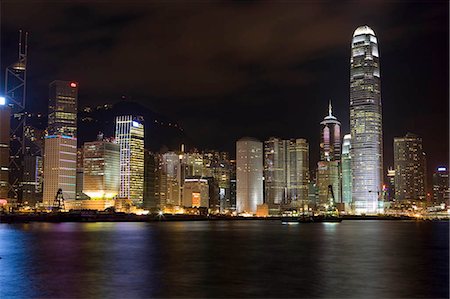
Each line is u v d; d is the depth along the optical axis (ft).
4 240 583.58
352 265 336.29
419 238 641.81
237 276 287.28
